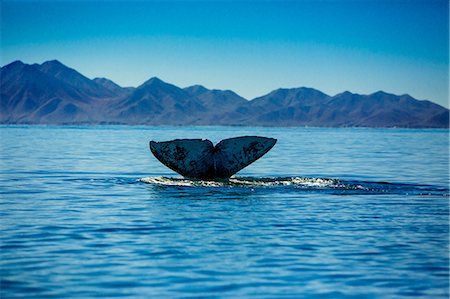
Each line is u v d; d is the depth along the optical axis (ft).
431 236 137.59
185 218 158.30
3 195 202.28
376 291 97.66
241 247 125.39
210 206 177.27
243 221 154.20
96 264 111.65
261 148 221.46
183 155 222.07
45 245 126.41
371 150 563.07
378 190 214.07
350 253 121.08
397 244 129.18
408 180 265.75
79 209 172.24
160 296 94.43
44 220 154.81
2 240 130.93
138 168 314.35
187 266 110.63
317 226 148.36
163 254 119.24
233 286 99.45
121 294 95.25
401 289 98.68
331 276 105.19
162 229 143.64
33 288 97.76
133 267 109.70
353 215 164.04
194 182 221.46
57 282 100.78
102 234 137.69
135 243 128.57
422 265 112.57
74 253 119.65
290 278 103.96
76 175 273.13
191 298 93.66
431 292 97.30
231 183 218.59
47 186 227.20
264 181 223.30
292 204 181.98
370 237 136.05
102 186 225.97
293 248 124.77
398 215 164.76
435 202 189.16
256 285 100.07
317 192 207.00
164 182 228.63
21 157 397.80
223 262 113.50
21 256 116.98
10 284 99.66
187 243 128.88
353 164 358.43
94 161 364.99
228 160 222.48
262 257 117.29
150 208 173.47
